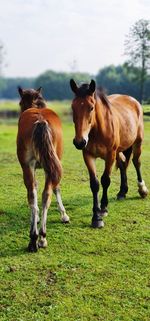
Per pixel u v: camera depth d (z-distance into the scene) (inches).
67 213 268.4
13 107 1611.7
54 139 211.5
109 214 265.7
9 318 149.9
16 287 171.9
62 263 194.2
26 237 228.4
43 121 199.5
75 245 215.5
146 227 242.2
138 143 301.4
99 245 215.8
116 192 323.0
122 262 195.6
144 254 204.5
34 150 200.2
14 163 462.6
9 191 330.6
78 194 317.7
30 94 261.4
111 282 175.6
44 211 206.4
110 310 154.8
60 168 197.8
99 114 232.5
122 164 297.3
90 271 185.9
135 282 175.6
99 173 401.1
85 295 165.2
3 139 693.9
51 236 227.9
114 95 309.4
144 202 294.0
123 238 225.3
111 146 243.8
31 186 208.7
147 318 149.6
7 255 204.2
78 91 215.8
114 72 1186.0
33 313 153.0
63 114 1006.4
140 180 303.9
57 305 157.9
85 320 148.3
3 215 267.4
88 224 247.3
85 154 242.5
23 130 209.6
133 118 285.3
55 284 174.4
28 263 194.2
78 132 211.6
